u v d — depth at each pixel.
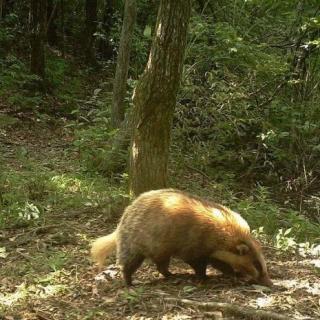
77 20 29.45
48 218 8.99
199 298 6.02
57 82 20.50
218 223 6.34
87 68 25.09
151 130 8.58
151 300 6.01
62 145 14.56
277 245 8.09
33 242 8.11
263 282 6.32
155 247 6.47
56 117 17.42
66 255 7.60
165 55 8.28
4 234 8.39
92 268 7.23
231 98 13.09
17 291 6.55
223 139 13.48
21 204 9.46
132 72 19.61
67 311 5.96
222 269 6.52
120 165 11.55
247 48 13.26
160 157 8.67
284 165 13.43
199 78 13.92
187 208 6.43
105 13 26.11
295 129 13.30
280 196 12.59
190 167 12.78
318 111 13.61
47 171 11.40
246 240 6.35
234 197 11.10
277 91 13.80
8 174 10.81
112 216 9.01
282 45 14.65
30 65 19.44
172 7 8.14
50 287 6.57
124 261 6.59
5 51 21.91
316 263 7.38
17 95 17.47
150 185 8.66
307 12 14.15
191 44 13.84
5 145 14.03
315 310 5.66
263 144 12.80
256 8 15.50
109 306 6.00
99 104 15.68
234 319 5.43
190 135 13.74
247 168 13.52
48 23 25.00
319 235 9.23
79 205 9.57
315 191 12.94
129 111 12.04
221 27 13.55
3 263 7.41
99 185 10.59
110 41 23.64
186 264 7.36
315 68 14.06
